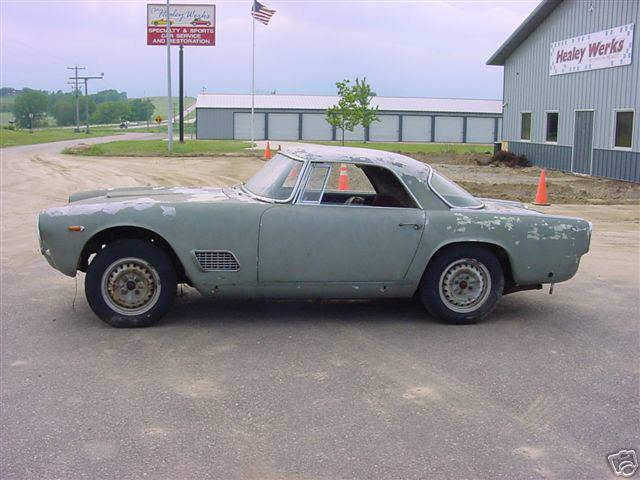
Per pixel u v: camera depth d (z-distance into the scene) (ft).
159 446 12.87
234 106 226.58
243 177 73.10
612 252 34.09
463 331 20.48
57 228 19.36
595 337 20.12
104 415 14.19
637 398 15.55
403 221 20.17
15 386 15.69
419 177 20.85
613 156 73.20
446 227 20.34
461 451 12.85
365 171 21.22
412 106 233.96
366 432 13.56
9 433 13.33
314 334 19.85
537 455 12.76
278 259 19.83
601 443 13.29
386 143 215.10
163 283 19.97
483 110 233.96
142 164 89.56
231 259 19.74
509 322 21.56
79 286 25.12
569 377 16.80
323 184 20.31
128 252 19.61
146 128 442.50
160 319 20.40
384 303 23.41
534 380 16.55
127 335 19.47
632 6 69.31
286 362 17.48
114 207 19.57
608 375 16.99
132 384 15.88
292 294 20.29
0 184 62.28
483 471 12.13
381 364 17.46
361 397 15.29
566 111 83.66
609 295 25.29
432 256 20.59
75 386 15.72
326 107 230.48
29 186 61.00
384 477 11.87
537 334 20.34
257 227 19.67
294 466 12.21
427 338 19.69
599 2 75.46
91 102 594.65
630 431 13.83
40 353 17.93
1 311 21.75
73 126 570.05
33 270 27.71
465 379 16.52
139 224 19.45
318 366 17.22
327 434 13.44
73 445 12.87
